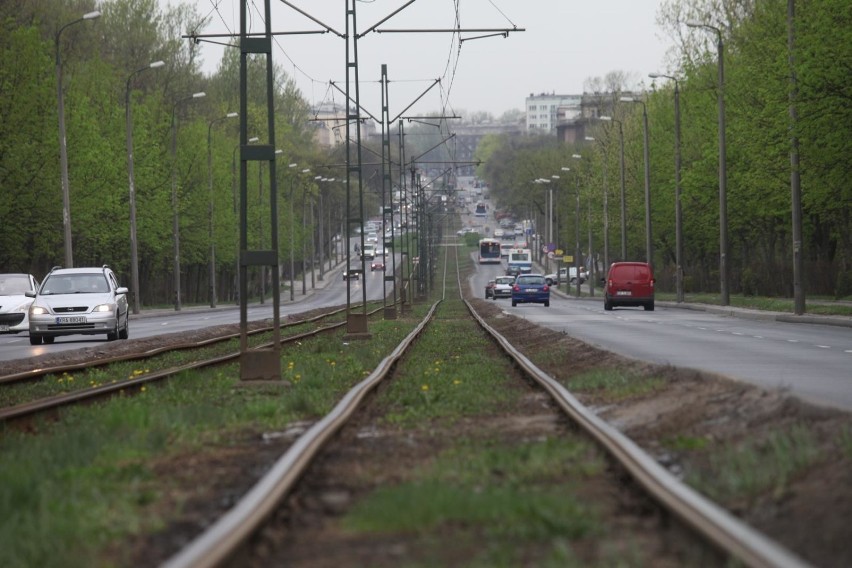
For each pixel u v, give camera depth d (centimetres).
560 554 1769
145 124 19550
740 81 14025
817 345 7469
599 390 4700
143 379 5275
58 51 14025
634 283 16350
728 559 1683
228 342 9256
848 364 5738
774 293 18775
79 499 2316
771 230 18412
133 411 3762
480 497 2247
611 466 2634
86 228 16862
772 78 11831
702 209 18525
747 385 3725
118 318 9750
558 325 10931
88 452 2983
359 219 9931
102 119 19062
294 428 3662
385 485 2506
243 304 5191
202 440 3356
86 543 1942
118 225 19012
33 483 2459
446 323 12794
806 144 11006
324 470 2716
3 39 15288
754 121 13438
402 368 6188
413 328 11288
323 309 19862
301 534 2033
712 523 1861
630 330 9812
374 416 3953
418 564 1766
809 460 2420
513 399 4372
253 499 2161
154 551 1905
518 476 2555
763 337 8538
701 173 17112
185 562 1678
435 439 3300
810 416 2988
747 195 16162
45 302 9538
